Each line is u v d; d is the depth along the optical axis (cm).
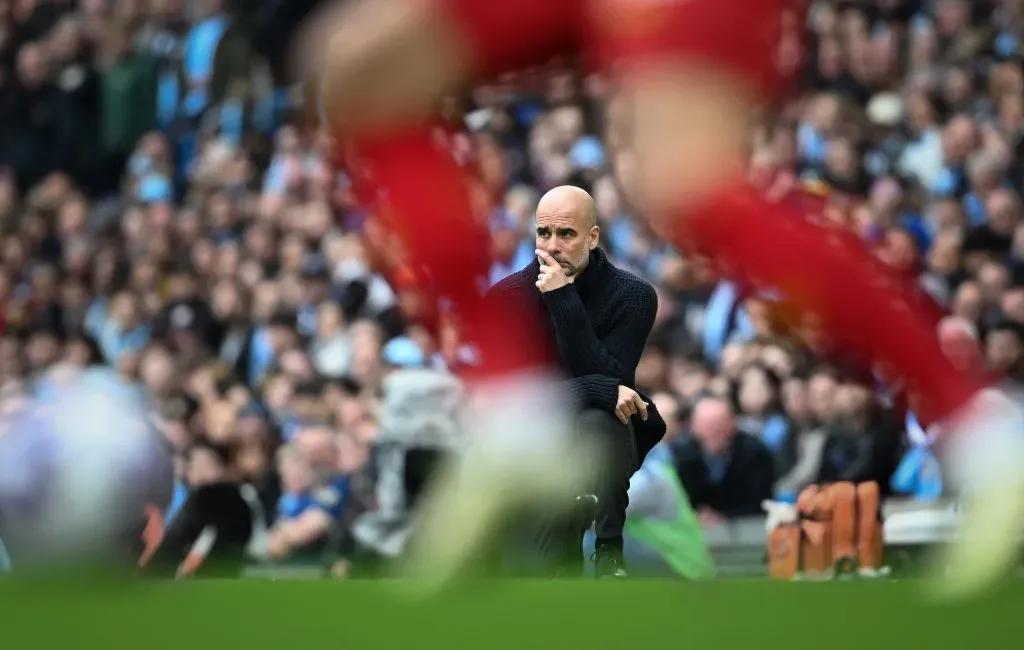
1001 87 4366
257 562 2970
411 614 974
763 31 1122
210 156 4831
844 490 1922
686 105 1120
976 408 1155
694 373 3269
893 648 907
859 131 4216
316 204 4334
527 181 4134
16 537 1023
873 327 1179
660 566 2020
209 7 5112
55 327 4447
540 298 1459
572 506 1373
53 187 4900
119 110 5066
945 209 3922
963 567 1046
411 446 2666
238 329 4125
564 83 4231
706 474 2816
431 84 1104
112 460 1021
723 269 1231
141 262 4450
